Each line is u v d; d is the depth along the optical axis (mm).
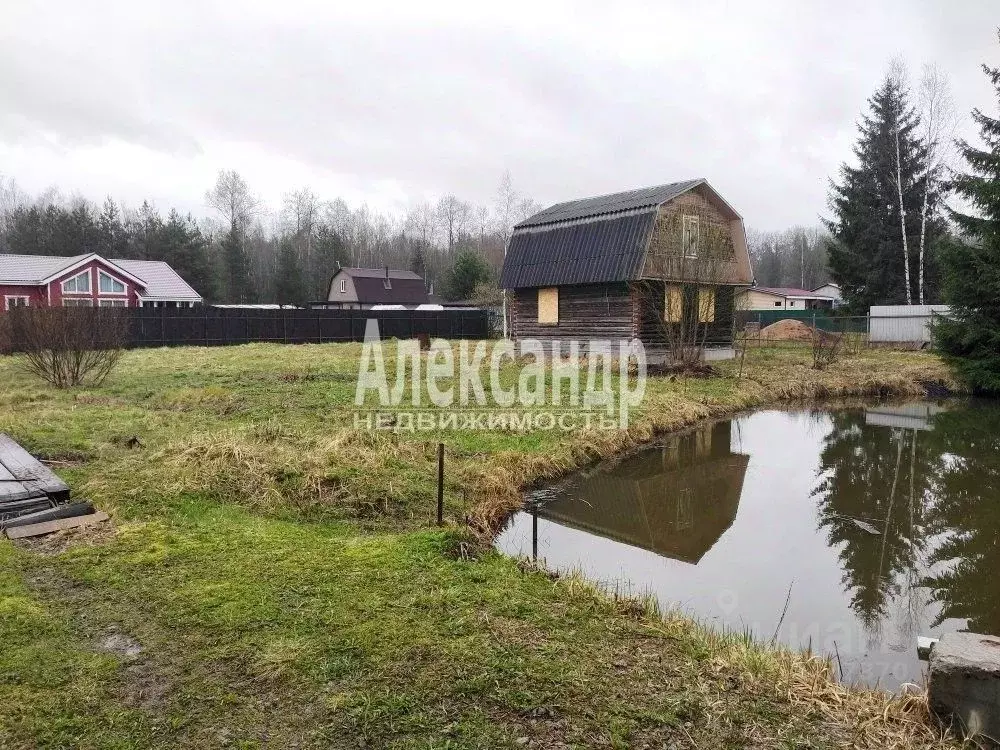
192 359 17562
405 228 75812
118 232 48500
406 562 4652
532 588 4422
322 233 58469
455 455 8031
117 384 12625
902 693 3420
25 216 48281
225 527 5250
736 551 6383
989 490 8633
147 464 6703
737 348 22562
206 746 2654
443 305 43500
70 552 4590
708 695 3170
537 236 21047
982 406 16031
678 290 18281
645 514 7508
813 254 80938
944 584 5625
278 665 3242
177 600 3924
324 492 6195
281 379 13617
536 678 3223
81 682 3059
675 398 13539
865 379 18078
